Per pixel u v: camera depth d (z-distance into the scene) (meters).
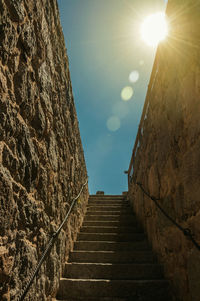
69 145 3.34
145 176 3.84
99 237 3.90
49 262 2.07
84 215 5.02
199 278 1.62
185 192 1.92
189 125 1.83
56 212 2.39
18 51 1.41
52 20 2.36
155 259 3.04
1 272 1.12
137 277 2.73
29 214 1.56
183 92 1.98
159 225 2.83
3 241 1.15
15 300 1.29
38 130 1.79
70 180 3.36
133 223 4.58
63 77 2.96
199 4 1.62
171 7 2.33
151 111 3.45
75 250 3.49
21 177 1.43
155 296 2.39
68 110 3.32
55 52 2.50
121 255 3.16
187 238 1.87
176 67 2.18
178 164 2.12
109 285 2.47
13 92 1.32
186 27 1.90
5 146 1.21
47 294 2.02
